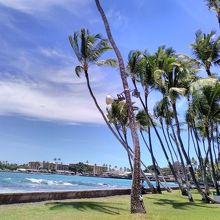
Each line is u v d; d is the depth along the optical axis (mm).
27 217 13609
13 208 15805
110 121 34906
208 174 62312
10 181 58438
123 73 18109
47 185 53531
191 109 29594
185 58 29625
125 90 17844
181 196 32094
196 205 23703
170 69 26797
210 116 28719
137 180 16875
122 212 17125
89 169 192000
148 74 29422
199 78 29422
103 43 23141
